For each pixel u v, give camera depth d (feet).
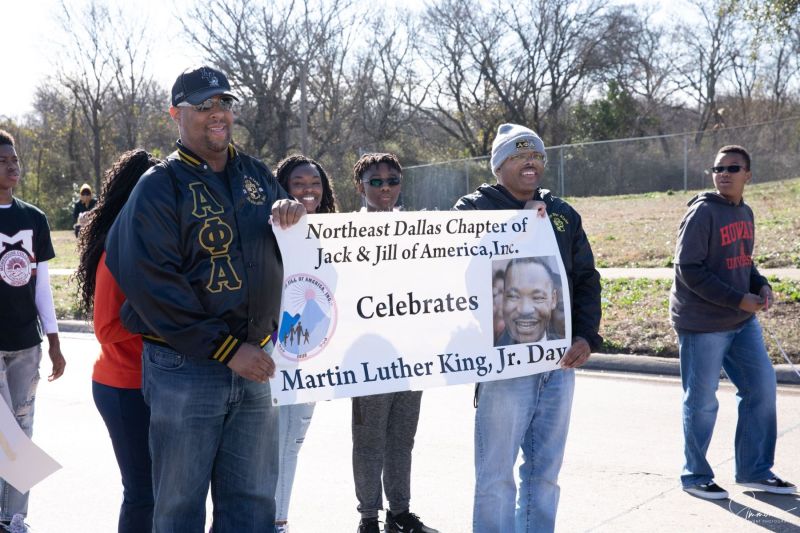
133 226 9.85
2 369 14.90
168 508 10.49
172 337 9.83
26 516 15.72
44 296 15.97
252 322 10.58
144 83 200.13
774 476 16.93
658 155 107.24
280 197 11.50
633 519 15.67
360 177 16.48
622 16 179.01
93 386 12.37
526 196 13.35
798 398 24.09
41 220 15.75
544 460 13.01
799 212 62.03
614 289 39.45
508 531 12.63
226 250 10.29
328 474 19.13
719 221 16.70
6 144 14.93
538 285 12.91
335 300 11.86
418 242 12.35
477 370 12.60
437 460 19.79
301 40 148.15
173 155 10.44
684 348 17.04
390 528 15.25
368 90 160.15
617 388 26.30
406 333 12.31
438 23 171.01
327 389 11.80
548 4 172.96
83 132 208.95
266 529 11.20
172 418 10.30
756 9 56.65
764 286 16.96
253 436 10.96
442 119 181.88
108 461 20.62
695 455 16.87
